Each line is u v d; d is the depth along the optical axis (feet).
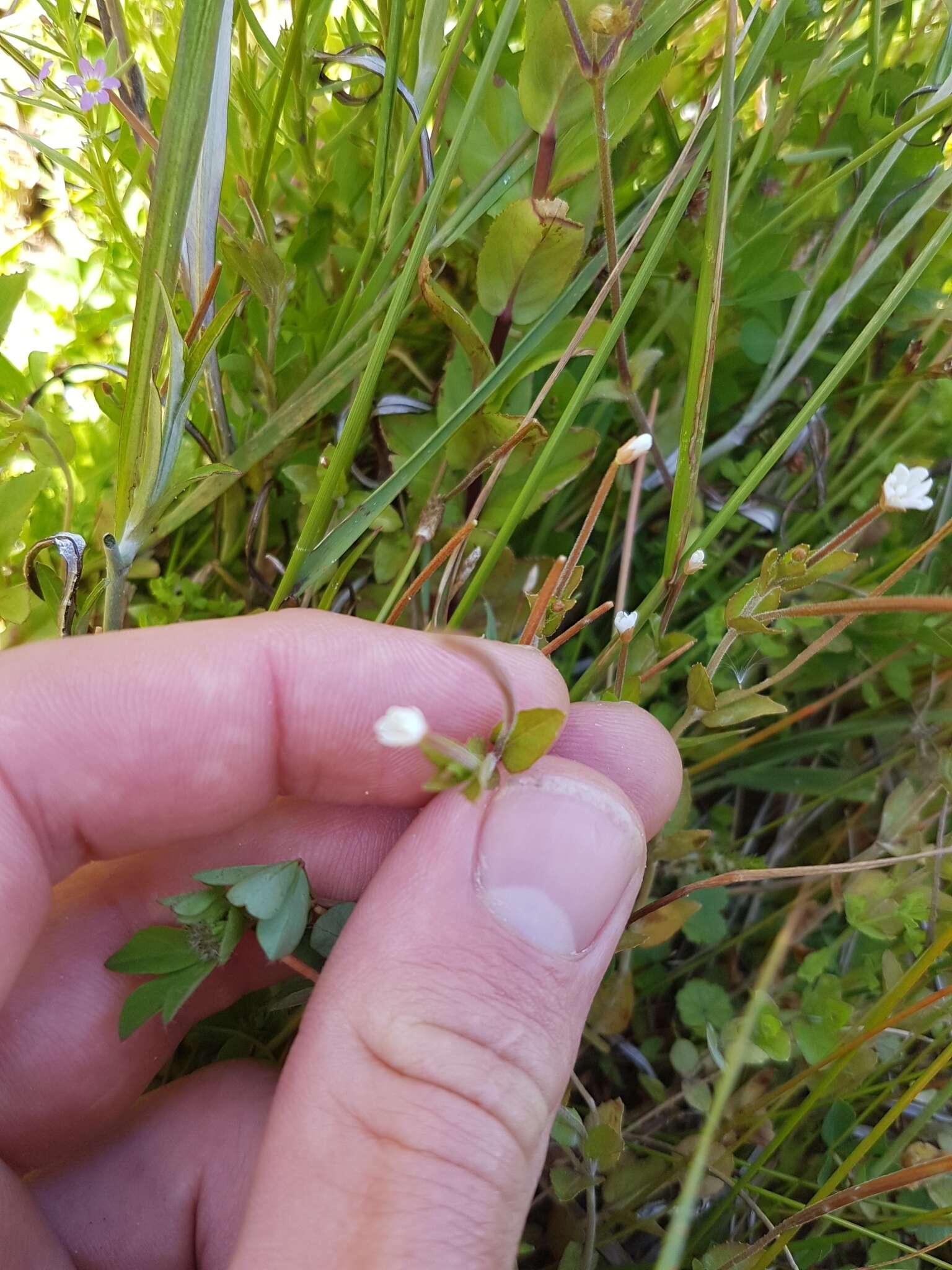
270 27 0.43
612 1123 0.30
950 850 0.27
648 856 0.33
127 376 0.25
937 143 0.37
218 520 0.39
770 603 0.25
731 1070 0.21
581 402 0.28
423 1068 0.24
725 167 0.26
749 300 0.37
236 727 0.29
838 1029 0.32
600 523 0.42
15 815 0.27
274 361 0.35
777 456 0.30
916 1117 0.35
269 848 0.32
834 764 0.45
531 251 0.29
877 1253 0.32
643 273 0.27
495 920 0.25
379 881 0.27
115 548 0.28
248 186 0.32
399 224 0.33
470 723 0.29
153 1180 0.31
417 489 0.35
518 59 0.34
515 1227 0.23
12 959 0.27
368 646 0.29
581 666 0.42
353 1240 0.23
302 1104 0.24
